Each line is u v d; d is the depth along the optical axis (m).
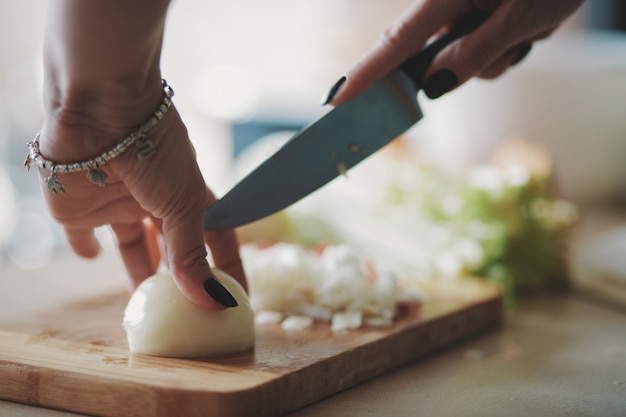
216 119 3.05
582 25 2.56
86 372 0.92
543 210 1.78
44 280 1.76
